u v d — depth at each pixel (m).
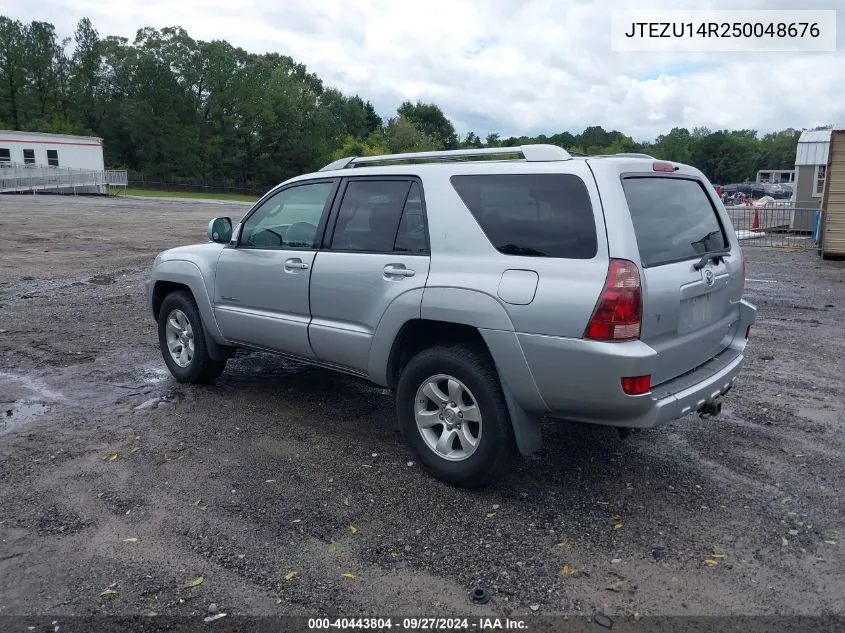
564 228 3.53
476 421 3.83
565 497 3.89
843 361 6.70
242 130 81.19
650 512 3.73
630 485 4.05
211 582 3.08
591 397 3.41
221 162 78.31
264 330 5.02
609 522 3.62
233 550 3.34
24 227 20.91
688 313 3.81
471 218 3.87
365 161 4.63
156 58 74.75
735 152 99.31
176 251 5.89
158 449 4.51
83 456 4.39
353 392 5.73
